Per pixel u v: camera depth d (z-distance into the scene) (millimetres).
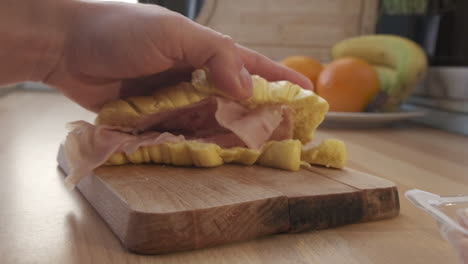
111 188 381
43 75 456
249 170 435
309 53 918
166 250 350
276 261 348
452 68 736
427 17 806
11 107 810
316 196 384
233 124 446
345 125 725
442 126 769
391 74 747
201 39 426
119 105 448
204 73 459
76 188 430
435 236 383
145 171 422
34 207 395
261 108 461
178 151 434
